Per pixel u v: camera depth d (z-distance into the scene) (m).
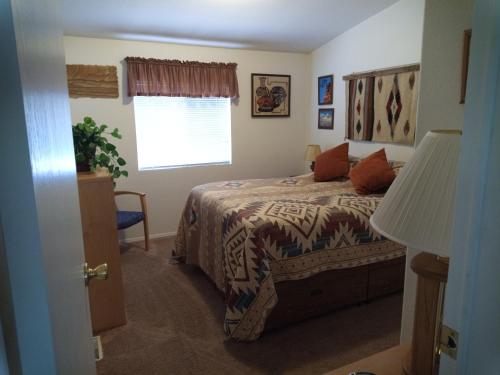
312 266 2.32
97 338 1.99
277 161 4.75
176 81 3.93
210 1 3.04
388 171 2.96
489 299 0.52
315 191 3.09
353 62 3.97
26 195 0.47
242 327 2.14
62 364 0.65
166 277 3.14
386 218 0.89
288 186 3.31
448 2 1.19
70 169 0.95
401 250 2.61
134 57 3.72
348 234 2.43
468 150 0.56
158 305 2.67
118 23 3.33
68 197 0.87
